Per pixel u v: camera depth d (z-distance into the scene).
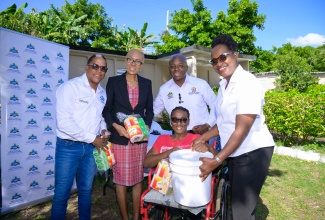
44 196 3.79
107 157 2.80
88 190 2.91
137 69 2.89
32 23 9.21
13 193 3.44
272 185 4.48
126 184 2.90
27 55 3.45
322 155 5.79
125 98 2.91
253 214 2.17
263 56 21.84
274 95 6.99
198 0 17.78
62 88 2.63
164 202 2.29
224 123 2.26
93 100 2.76
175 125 2.80
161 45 18.61
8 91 3.28
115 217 3.45
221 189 2.58
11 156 3.38
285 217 3.43
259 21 17.92
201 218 2.44
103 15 21.34
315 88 16.27
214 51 2.18
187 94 3.21
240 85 2.07
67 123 2.55
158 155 2.66
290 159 6.00
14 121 3.37
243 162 2.15
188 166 2.07
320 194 4.14
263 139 2.15
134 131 2.66
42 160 3.73
